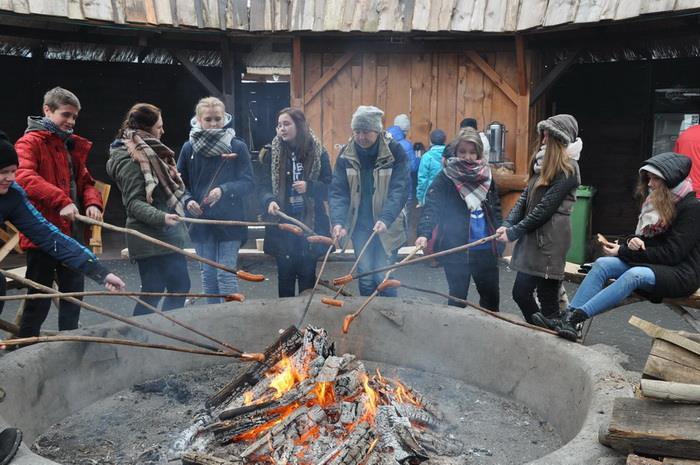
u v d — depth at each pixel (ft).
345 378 11.23
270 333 15.08
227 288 17.01
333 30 27.17
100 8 25.21
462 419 12.39
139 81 36.73
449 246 16.12
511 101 29.25
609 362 11.37
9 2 23.67
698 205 14.26
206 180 16.80
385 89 30.27
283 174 17.15
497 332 13.46
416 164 28.89
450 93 30.01
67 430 11.60
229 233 16.88
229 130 16.92
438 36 28.02
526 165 29.17
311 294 14.69
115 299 21.84
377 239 16.97
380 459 9.80
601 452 8.54
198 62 34.37
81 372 12.40
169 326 14.07
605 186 34.04
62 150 15.02
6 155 11.00
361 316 15.05
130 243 14.78
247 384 12.34
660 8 22.93
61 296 10.71
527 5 26.27
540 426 12.09
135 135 14.64
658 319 20.80
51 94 14.66
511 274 26.53
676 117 31.91
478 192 15.70
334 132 30.50
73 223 15.19
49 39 30.25
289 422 10.52
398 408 11.30
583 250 28.07
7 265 26.45
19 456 8.04
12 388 10.60
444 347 14.32
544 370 12.44
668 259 14.24
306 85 30.35
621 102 33.19
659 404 8.96
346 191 17.03
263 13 27.63
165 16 26.32
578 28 25.52
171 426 11.86
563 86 34.42
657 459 8.46
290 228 15.25
